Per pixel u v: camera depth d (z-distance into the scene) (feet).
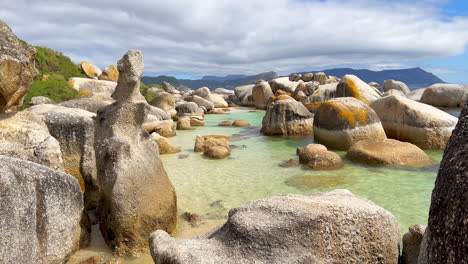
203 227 22.09
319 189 28.96
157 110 71.46
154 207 19.19
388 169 34.12
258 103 119.24
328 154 36.19
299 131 57.16
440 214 8.21
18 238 12.00
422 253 9.26
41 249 13.56
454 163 8.36
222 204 26.25
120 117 19.12
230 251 11.55
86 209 22.45
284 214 11.93
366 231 12.04
